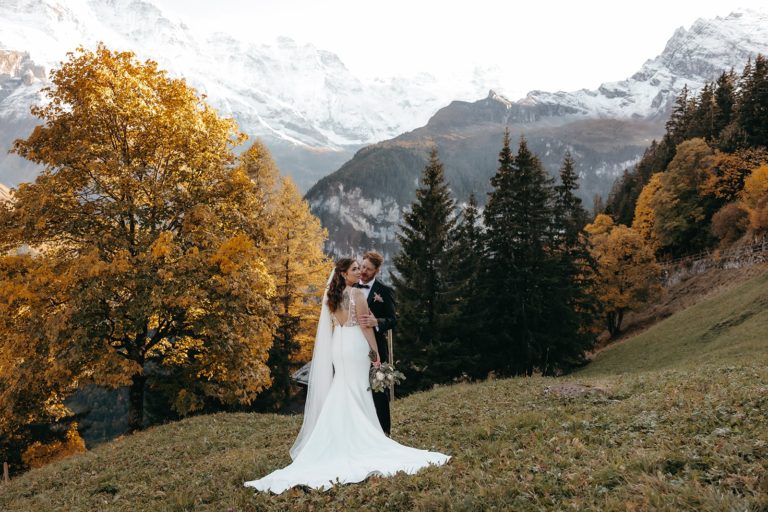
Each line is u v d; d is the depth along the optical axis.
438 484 6.55
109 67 21.92
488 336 36.97
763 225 58.06
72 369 19.66
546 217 40.19
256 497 7.16
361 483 7.09
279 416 19.81
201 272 20.25
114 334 20.17
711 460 6.13
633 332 62.94
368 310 8.33
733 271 58.66
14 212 20.47
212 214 21.33
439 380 33.22
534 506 5.59
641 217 80.00
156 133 21.59
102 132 21.61
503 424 9.93
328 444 7.83
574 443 7.65
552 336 38.94
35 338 18.83
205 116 23.66
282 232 38.41
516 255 39.22
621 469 6.16
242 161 24.67
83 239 20.73
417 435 10.66
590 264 45.53
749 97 78.12
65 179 20.80
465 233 37.38
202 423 18.61
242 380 21.95
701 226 72.81
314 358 8.40
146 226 21.58
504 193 39.12
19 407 21.53
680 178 73.44
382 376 8.16
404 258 35.56
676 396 10.12
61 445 30.11
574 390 13.03
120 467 13.16
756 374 11.91
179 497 7.64
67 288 19.19
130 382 19.31
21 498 12.18
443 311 34.59
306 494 6.96
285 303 39.31
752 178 60.56
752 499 4.96
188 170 23.03
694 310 45.16
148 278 19.28
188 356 26.56
